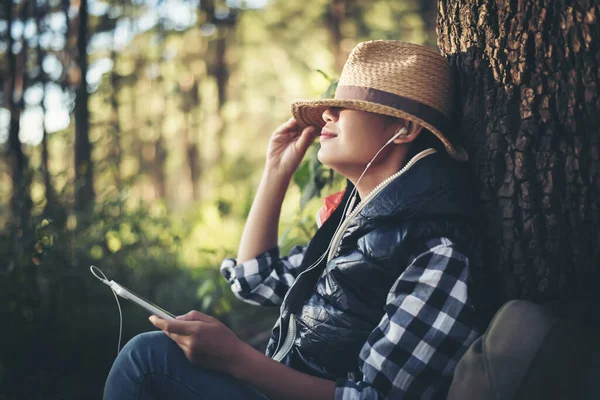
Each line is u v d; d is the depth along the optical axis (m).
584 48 1.35
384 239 1.36
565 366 1.04
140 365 1.36
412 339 1.25
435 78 1.48
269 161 1.85
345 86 1.51
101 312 3.47
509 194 1.43
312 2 14.70
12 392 2.80
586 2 1.34
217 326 1.33
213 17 12.55
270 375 1.32
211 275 3.71
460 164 1.51
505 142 1.44
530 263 1.42
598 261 1.35
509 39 1.43
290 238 3.44
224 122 14.20
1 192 4.75
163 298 4.16
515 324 1.13
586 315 1.11
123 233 4.25
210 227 5.18
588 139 1.36
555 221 1.39
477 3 1.49
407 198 1.36
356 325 1.39
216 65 13.39
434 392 1.24
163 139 12.30
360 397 1.25
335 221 1.62
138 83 10.63
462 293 1.27
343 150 1.49
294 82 15.06
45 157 4.70
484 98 1.48
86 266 3.55
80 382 2.93
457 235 1.34
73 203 4.23
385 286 1.36
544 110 1.39
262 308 4.29
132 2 7.64
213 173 10.92
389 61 1.48
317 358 1.46
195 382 1.35
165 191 13.18
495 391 1.09
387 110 1.41
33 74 4.88
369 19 13.20
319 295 1.47
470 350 1.18
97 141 5.87
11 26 4.51
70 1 5.05
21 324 3.10
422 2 12.66
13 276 3.11
